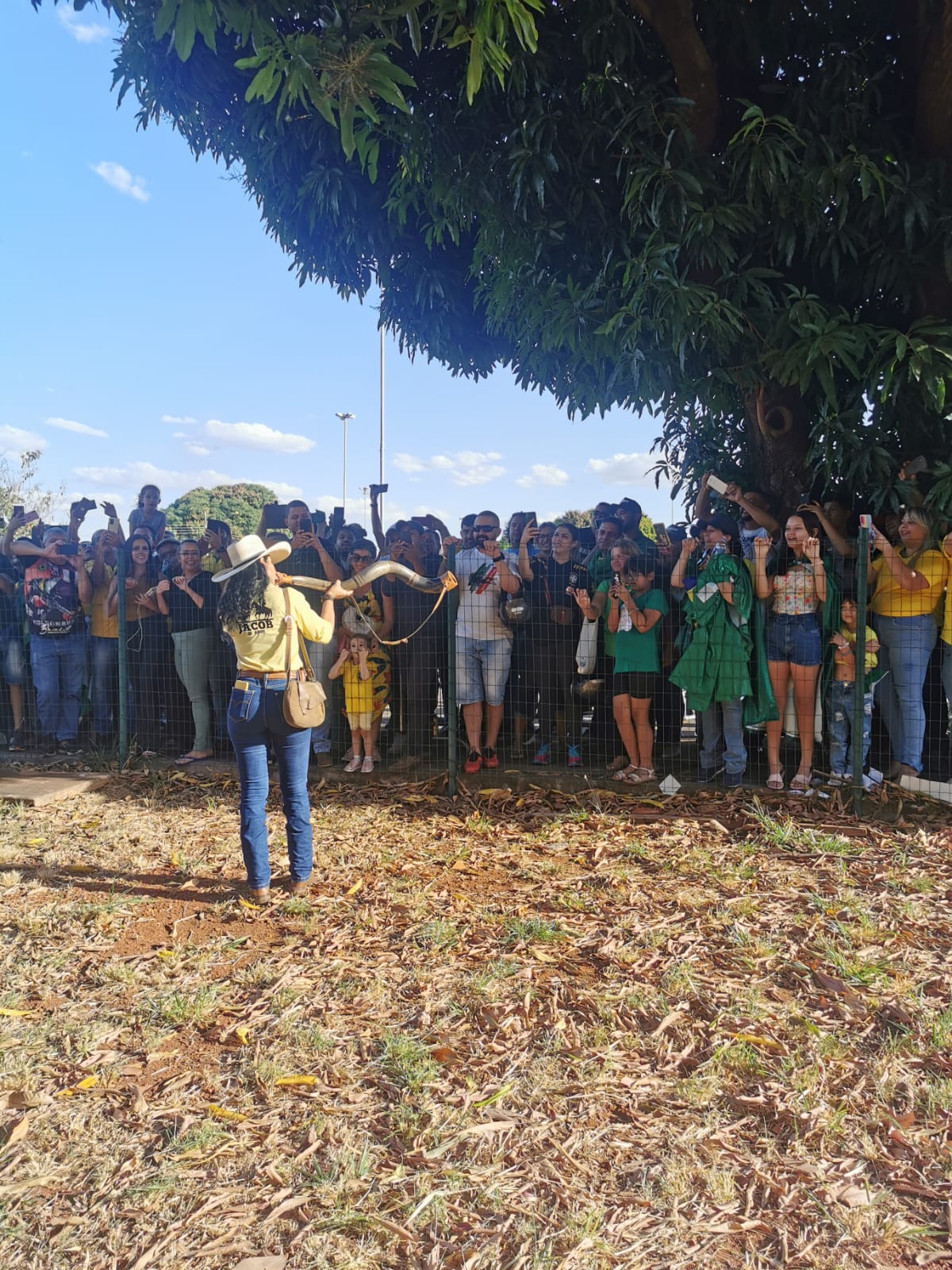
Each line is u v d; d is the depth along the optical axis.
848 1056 3.03
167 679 7.63
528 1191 2.40
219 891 4.66
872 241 5.93
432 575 6.95
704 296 5.36
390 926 4.18
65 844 5.46
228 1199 2.37
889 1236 2.23
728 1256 2.18
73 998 3.52
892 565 5.54
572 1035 3.19
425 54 6.01
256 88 3.52
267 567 4.30
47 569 7.58
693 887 4.57
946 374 5.22
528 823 5.74
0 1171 2.49
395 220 7.10
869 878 4.63
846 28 6.17
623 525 6.76
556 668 6.70
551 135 5.51
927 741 6.24
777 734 6.02
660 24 5.43
